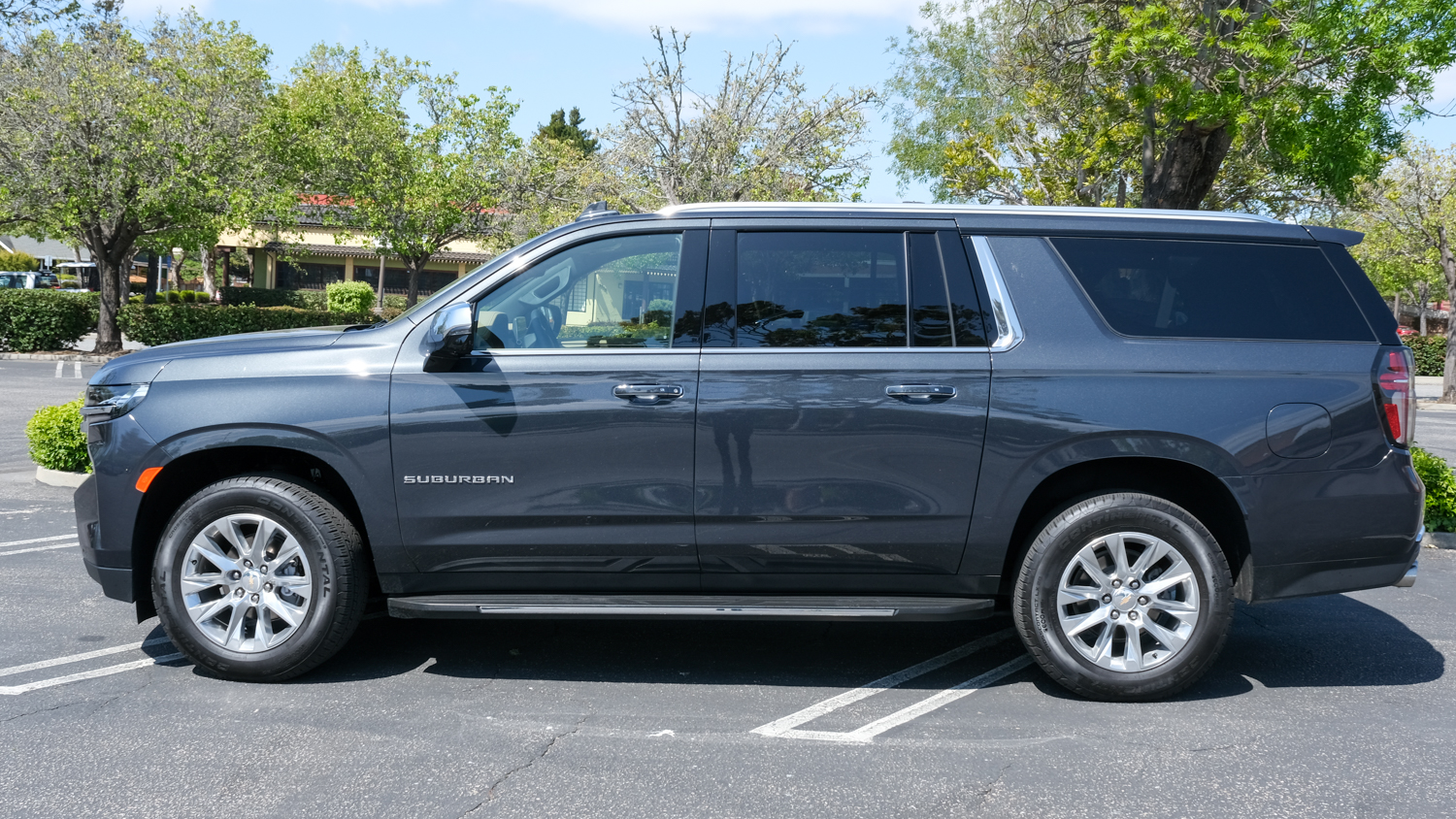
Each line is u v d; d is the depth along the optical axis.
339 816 3.13
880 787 3.41
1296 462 4.11
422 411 4.16
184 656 4.64
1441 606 5.90
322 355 4.25
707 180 17.12
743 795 3.33
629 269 4.29
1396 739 3.88
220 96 23.72
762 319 4.21
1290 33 8.42
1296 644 5.14
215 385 4.22
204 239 27.28
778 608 4.10
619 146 17.19
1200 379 4.12
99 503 4.27
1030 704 4.22
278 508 4.20
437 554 4.24
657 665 4.70
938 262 4.25
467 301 4.30
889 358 4.15
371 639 5.01
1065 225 4.29
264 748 3.64
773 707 4.16
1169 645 4.16
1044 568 4.16
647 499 4.16
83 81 21.78
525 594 4.32
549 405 4.14
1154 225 4.30
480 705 4.12
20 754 3.55
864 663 4.79
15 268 60.16
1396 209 22.36
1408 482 4.17
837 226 4.28
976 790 3.39
